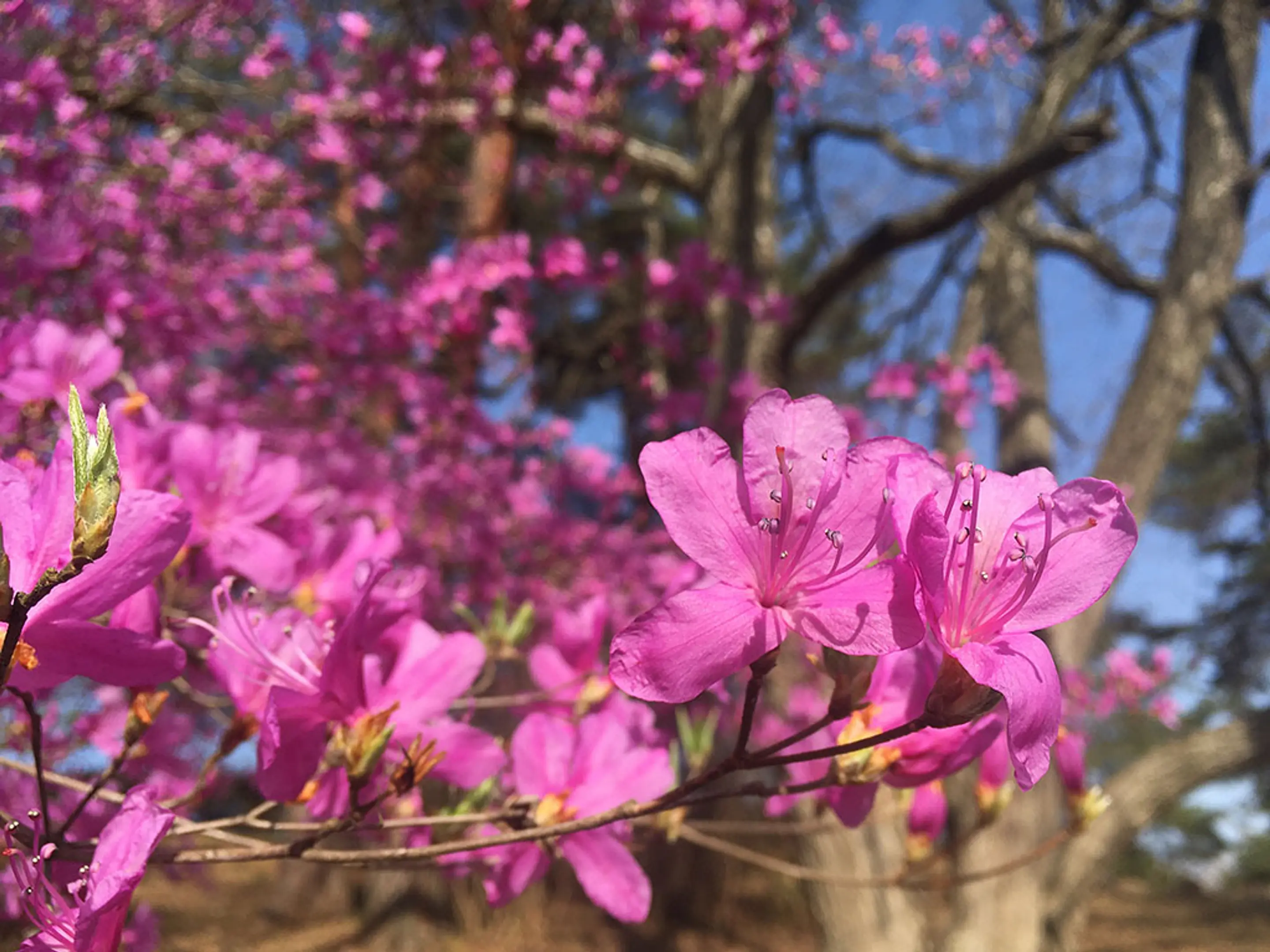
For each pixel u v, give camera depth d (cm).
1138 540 97
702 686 93
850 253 694
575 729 169
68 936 97
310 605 178
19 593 78
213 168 566
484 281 580
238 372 624
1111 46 768
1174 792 659
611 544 675
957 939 616
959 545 97
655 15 499
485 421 627
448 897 1005
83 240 295
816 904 620
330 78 576
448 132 724
